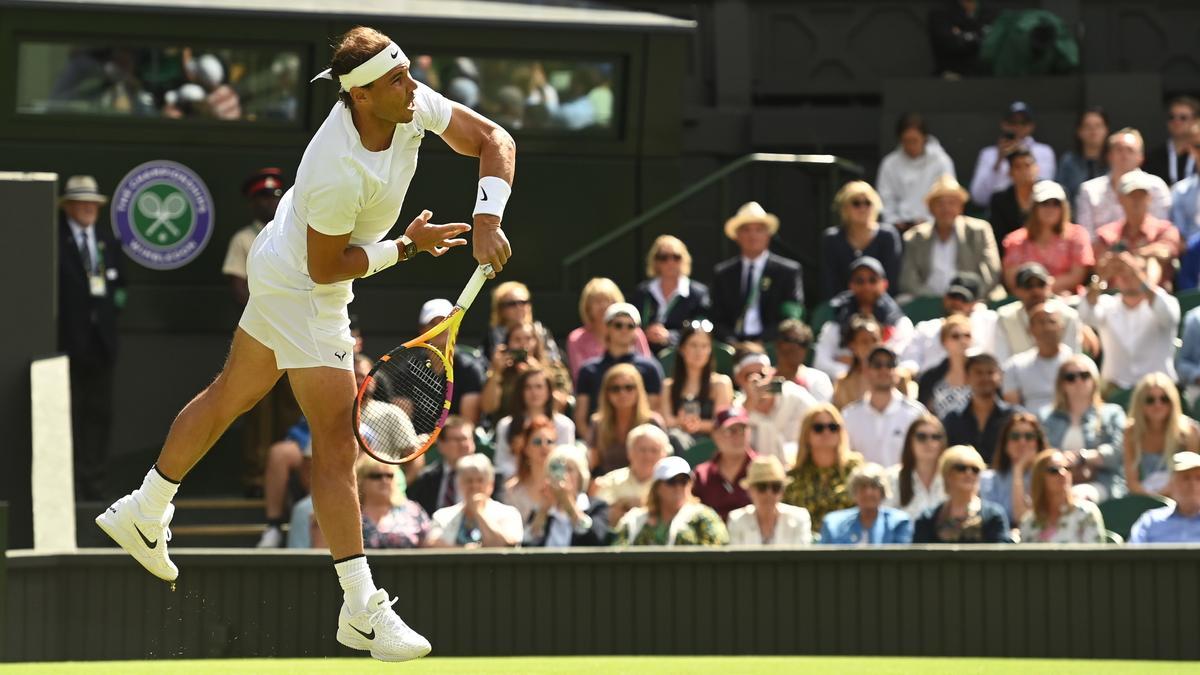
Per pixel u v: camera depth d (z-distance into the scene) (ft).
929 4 66.64
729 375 46.78
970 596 32.78
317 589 33.04
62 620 32.24
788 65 66.59
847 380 42.45
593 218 56.13
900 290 50.21
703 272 61.16
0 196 40.81
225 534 44.55
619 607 33.06
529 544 36.68
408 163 20.89
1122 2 67.15
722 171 55.06
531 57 55.01
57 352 43.78
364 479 36.60
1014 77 60.39
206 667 28.94
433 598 32.99
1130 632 32.48
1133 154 51.37
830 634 32.91
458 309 21.40
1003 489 37.99
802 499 37.99
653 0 65.72
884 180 54.85
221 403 21.76
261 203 50.90
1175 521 35.19
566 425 40.50
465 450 39.17
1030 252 49.01
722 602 33.04
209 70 52.60
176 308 52.49
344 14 52.65
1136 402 39.47
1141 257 47.03
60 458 39.55
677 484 35.42
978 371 40.75
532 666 28.60
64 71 51.55
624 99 55.77
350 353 21.49
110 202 52.21
